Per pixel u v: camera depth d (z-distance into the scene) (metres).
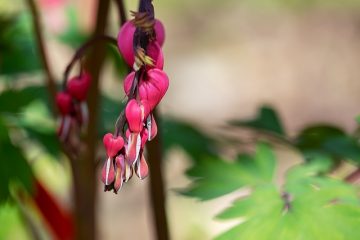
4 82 1.14
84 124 0.84
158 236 0.88
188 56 3.15
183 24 3.35
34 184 0.99
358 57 3.02
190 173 0.89
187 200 2.13
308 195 0.84
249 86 2.95
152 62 0.67
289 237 0.81
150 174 0.87
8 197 0.98
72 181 0.96
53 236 1.07
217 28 3.32
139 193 2.27
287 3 3.35
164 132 1.07
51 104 1.06
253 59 3.11
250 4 3.41
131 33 0.69
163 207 0.88
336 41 3.12
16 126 1.04
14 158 0.98
